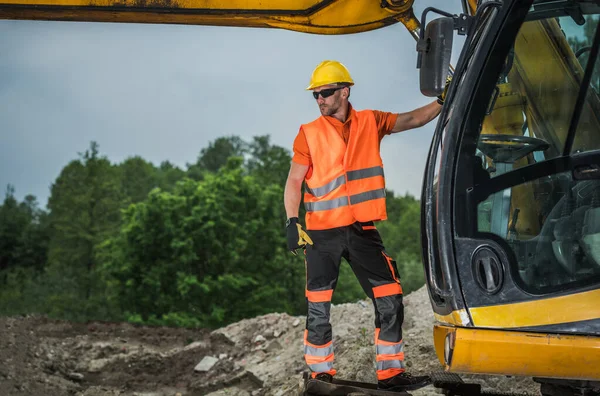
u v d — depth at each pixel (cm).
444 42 409
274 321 997
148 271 4428
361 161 471
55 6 521
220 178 4650
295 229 470
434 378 482
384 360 468
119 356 958
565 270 403
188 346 989
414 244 7844
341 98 479
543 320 392
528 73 423
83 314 5588
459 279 398
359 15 535
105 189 6969
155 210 4409
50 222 7669
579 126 418
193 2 525
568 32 421
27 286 6169
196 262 4375
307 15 534
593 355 387
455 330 392
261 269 4531
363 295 4794
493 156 415
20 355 930
